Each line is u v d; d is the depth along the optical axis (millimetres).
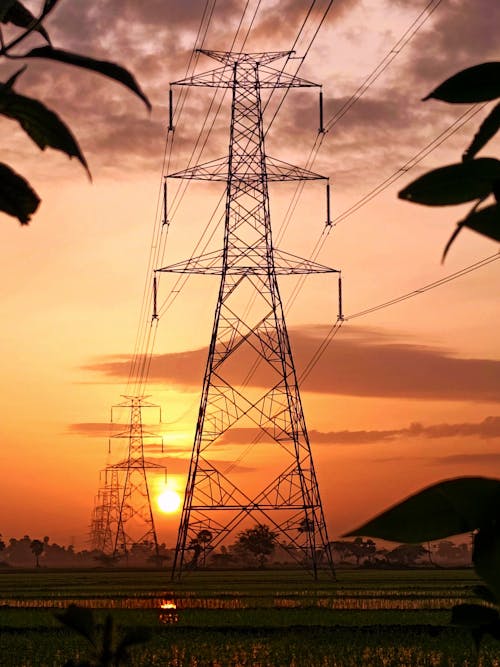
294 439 61219
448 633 40531
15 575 137500
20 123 1653
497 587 1265
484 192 1429
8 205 1712
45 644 39000
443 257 1386
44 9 1654
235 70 54844
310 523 61344
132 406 112688
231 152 56906
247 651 38094
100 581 101250
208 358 61531
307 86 51500
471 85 1478
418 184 1430
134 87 1633
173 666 34656
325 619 49844
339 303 58094
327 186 55094
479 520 1273
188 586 83500
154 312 58688
